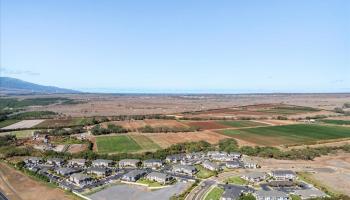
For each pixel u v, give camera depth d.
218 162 180.25
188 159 184.62
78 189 139.75
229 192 129.25
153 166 172.75
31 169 169.12
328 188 137.75
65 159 185.88
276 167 170.12
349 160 184.12
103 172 158.75
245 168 168.62
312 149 199.62
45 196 132.88
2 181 152.38
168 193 133.25
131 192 135.50
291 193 132.38
